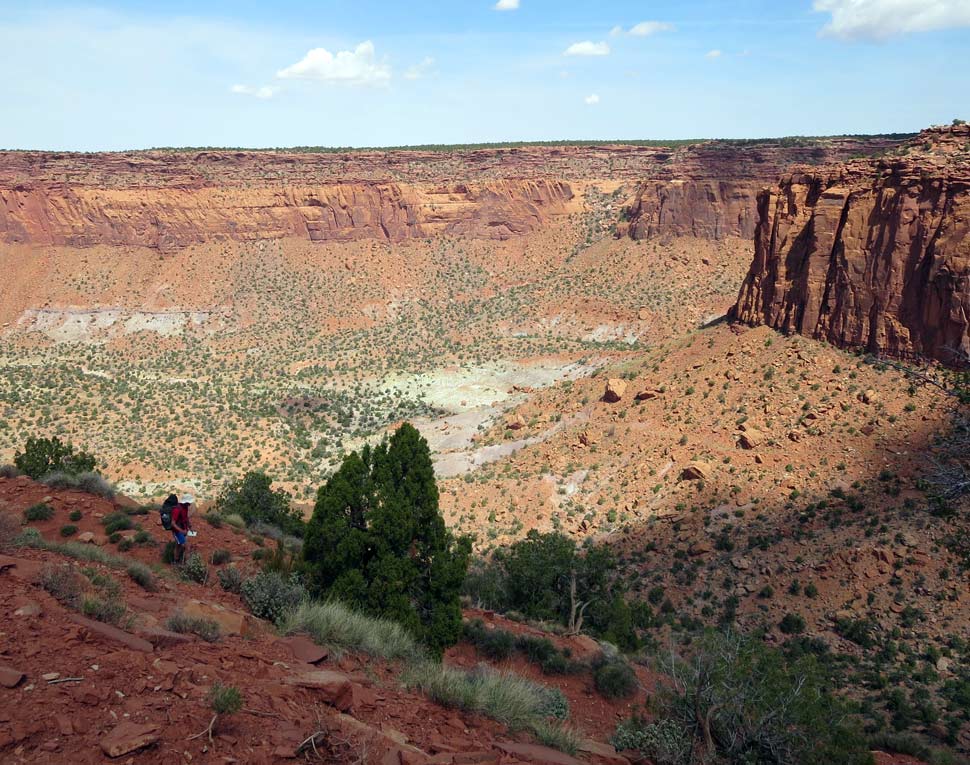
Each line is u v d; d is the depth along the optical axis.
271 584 14.91
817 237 61.38
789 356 60.66
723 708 13.96
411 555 18.11
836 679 31.88
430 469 18.30
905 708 28.70
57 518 21.27
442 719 10.63
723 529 45.97
